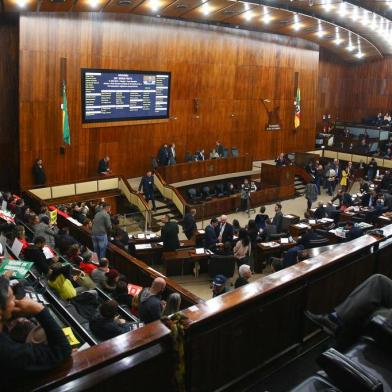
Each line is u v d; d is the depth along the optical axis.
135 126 18.27
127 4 14.98
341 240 11.55
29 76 15.03
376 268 4.52
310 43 24.86
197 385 3.05
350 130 28.75
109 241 10.53
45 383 2.13
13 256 6.64
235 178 20.16
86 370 2.25
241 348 3.30
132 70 17.52
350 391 1.73
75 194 15.74
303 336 3.80
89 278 6.71
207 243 11.39
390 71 29.59
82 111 16.52
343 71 30.78
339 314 2.45
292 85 24.28
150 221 15.07
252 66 22.05
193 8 16.58
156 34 18.09
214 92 20.75
